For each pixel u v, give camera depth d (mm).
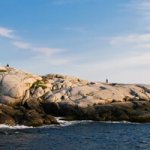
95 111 78625
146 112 78438
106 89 84938
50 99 79250
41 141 53562
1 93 77688
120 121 78125
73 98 80375
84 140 55531
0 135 58156
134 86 89000
